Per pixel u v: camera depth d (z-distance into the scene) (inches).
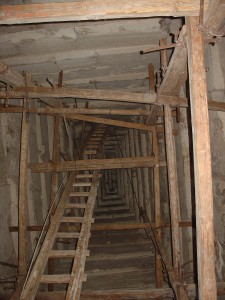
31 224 212.1
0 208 171.3
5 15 85.4
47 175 266.5
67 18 86.6
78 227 196.5
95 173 251.8
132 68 200.7
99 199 509.7
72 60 179.8
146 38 156.6
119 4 84.5
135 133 378.6
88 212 184.5
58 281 126.5
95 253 279.7
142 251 275.7
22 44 156.1
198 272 85.7
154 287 211.2
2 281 160.1
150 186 316.5
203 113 84.0
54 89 155.9
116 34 151.0
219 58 138.0
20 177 168.7
